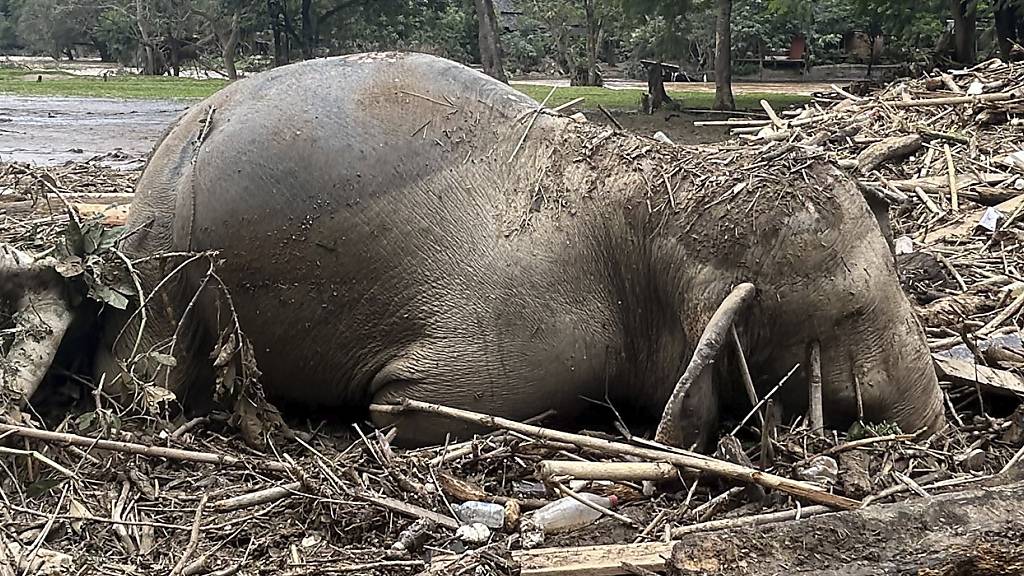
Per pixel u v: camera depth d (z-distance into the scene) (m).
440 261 5.09
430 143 5.24
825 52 56.41
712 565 3.62
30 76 55.66
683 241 4.99
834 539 3.70
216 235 5.29
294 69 5.55
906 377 4.92
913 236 9.18
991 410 5.58
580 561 3.96
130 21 62.03
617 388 5.32
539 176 5.25
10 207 9.98
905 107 13.73
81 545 4.29
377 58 5.53
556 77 62.69
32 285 5.36
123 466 4.79
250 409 5.29
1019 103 12.88
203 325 5.54
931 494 4.30
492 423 4.74
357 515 4.36
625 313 5.20
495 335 5.03
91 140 20.36
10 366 5.11
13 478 4.58
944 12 33.12
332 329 5.27
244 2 48.78
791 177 4.92
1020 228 9.19
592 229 5.16
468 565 3.92
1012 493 3.90
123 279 5.43
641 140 5.38
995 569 3.67
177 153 5.59
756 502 4.43
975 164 11.08
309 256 5.17
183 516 4.50
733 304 4.70
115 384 5.55
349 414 5.68
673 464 4.42
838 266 4.82
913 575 3.59
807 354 4.90
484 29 35.19
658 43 36.28
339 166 5.15
